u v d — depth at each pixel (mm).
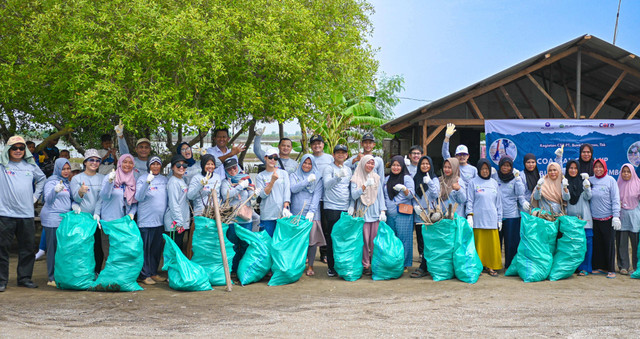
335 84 9562
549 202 7105
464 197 6953
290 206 7102
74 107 7824
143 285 6473
